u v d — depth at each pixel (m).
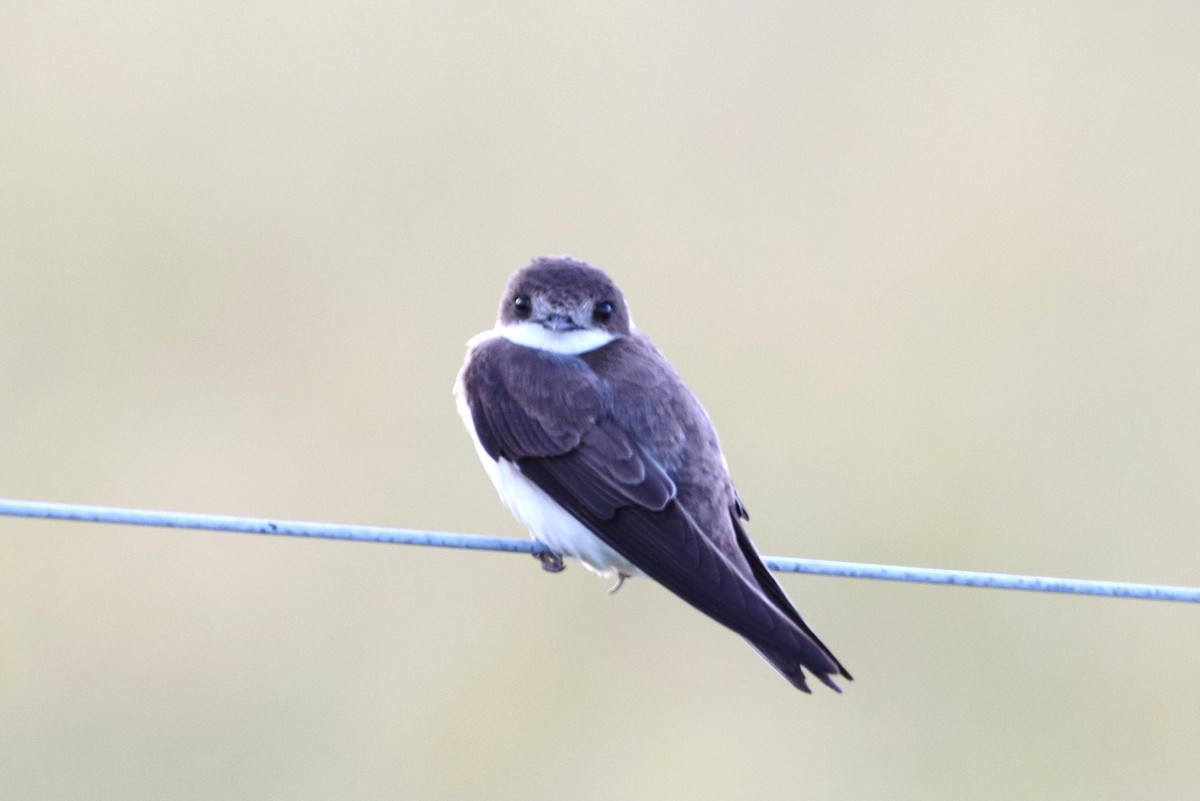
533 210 15.88
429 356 14.30
